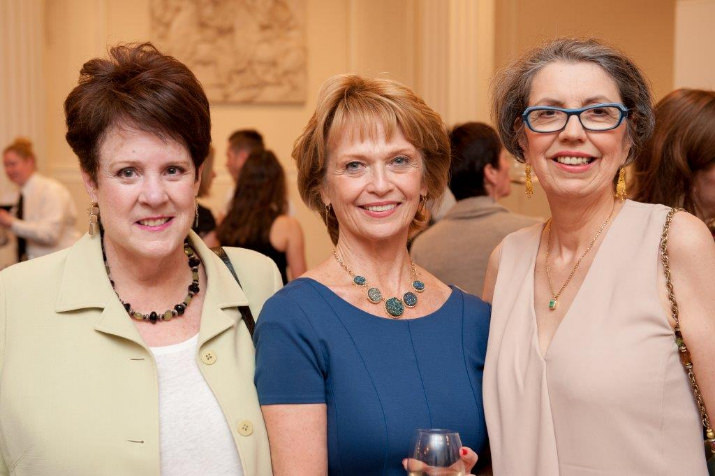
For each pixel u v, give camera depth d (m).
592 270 2.07
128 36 9.01
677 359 1.94
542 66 2.11
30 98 7.85
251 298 2.24
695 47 3.92
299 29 9.16
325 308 2.15
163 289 2.05
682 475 1.91
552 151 2.08
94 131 1.87
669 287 1.96
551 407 2.00
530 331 2.12
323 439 2.06
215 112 9.14
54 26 8.89
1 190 7.55
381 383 2.10
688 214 2.04
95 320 1.93
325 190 2.29
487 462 2.24
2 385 1.87
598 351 1.96
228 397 1.98
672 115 2.65
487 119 6.88
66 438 1.82
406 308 2.26
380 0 9.07
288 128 9.25
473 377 2.22
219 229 4.96
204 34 9.06
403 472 2.06
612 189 2.19
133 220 1.90
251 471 1.94
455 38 6.84
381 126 2.16
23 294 1.95
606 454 1.92
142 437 1.85
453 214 3.66
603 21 7.61
